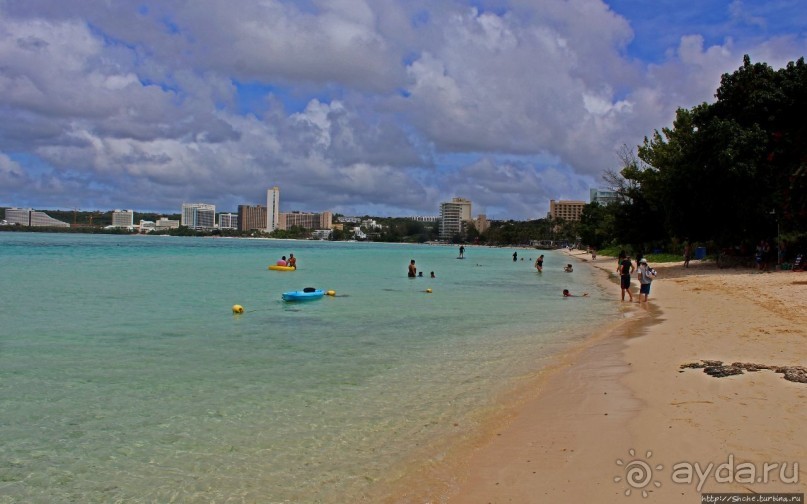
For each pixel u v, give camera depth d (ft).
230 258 220.43
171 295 81.51
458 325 55.26
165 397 29.35
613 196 270.26
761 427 21.15
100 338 46.70
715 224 112.88
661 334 45.19
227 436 23.75
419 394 29.96
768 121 102.47
